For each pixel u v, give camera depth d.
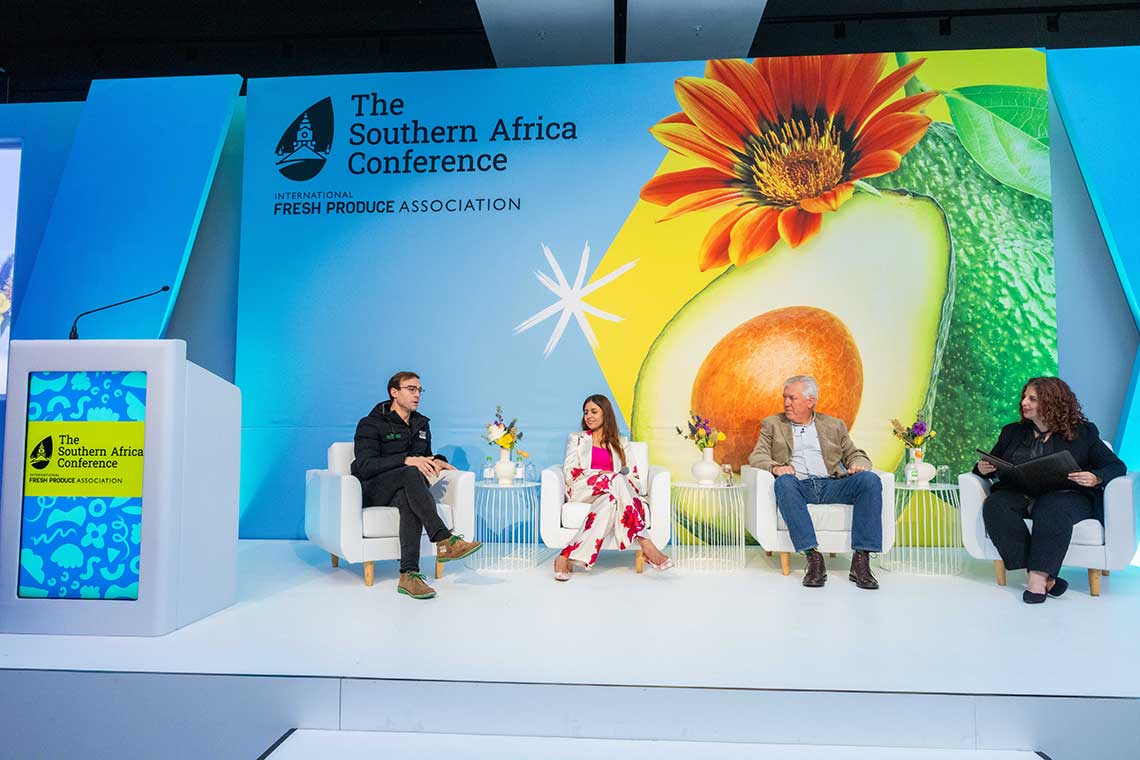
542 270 5.21
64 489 2.93
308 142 5.37
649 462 5.06
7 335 5.59
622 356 5.12
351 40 6.11
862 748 2.23
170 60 6.20
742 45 5.67
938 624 3.07
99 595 2.89
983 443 4.91
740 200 5.14
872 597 3.59
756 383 5.04
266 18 5.84
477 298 5.21
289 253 5.30
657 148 5.21
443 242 5.26
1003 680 2.37
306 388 5.22
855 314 5.02
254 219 5.34
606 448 4.35
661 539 4.20
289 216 5.33
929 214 5.02
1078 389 5.08
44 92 6.41
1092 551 3.61
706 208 5.15
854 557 3.92
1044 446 3.89
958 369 4.95
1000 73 5.06
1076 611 3.32
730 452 5.04
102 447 2.92
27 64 6.23
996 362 4.94
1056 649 2.71
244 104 5.70
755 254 5.10
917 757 2.18
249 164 5.37
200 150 5.32
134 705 2.40
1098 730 2.21
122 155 5.33
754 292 5.08
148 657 2.58
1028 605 3.43
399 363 5.21
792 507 3.95
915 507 4.95
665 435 5.07
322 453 5.18
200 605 3.12
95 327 5.16
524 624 3.05
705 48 5.71
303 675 2.38
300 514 5.18
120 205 5.28
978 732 2.23
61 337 5.14
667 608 3.34
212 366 5.48
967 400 4.94
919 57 5.09
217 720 2.38
